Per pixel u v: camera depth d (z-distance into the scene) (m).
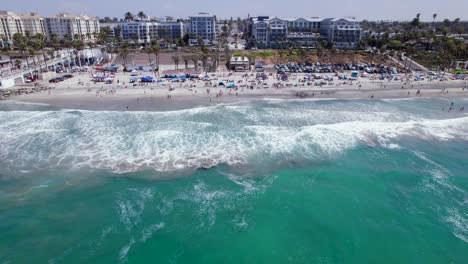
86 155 46.25
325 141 52.06
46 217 33.62
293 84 97.00
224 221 33.38
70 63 129.75
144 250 29.50
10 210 34.62
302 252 29.52
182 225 32.69
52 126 57.19
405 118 64.81
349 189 39.31
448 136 55.69
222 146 49.44
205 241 30.69
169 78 103.50
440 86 98.94
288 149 49.06
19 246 29.80
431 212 35.25
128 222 33.00
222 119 61.75
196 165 43.91
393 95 86.56
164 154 46.59
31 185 39.16
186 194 37.69
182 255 29.02
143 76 103.88
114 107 70.31
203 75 107.06
